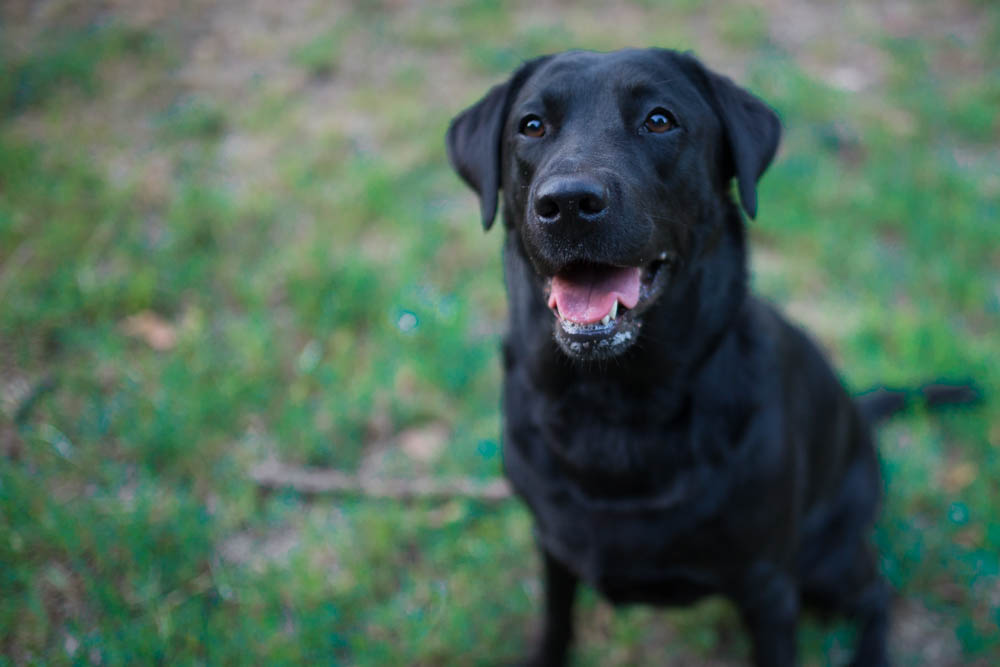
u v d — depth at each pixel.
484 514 1.01
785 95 1.59
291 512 1.00
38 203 1.30
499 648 0.92
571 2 2.01
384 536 0.96
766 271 1.25
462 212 1.35
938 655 0.92
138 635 0.87
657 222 0.74
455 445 1.05
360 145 1.50
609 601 0.84
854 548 0.92
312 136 1.53
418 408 1.09
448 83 1.69
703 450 0.77
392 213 1.32
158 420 1.04
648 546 0.78
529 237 0.73
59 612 0.90
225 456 1.03
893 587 0.96
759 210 1.31
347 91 1.67
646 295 0.75
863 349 1.15
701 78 0.79
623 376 0.76
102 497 0.98
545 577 0.87
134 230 1.27
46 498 0.96
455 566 0.96
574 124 0.76
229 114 1.58
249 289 1.18
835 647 0.94
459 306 1.18
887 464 1.05
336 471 1.03
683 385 0.77
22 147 1.42
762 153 0.80
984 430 1.05
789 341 0.87
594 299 0.73
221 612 0.90
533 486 0.81
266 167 1.44
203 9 1.97
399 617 0.92
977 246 1.26
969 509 0.99
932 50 1.80
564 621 0.88
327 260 1.22
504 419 0.84
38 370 1.09
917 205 1.32
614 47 1.75
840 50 1.81
